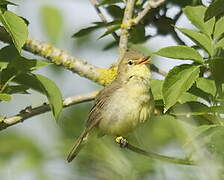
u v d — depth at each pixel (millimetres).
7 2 9555
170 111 8414
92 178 4172
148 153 4461
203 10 9812
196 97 9023
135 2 12062
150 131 5078
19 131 9773
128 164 4172
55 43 13062
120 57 11781
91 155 4305
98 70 11797
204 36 9414
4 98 8883
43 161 6168
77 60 11633
